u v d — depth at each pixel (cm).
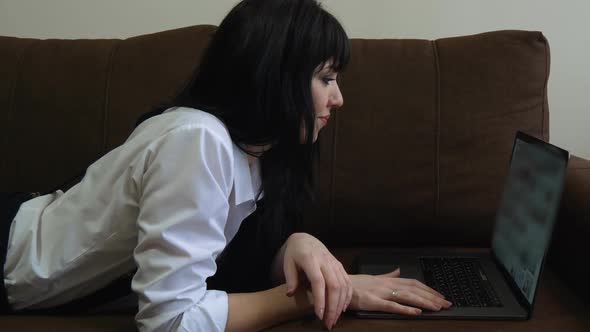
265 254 95
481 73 116
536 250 82
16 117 119
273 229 93
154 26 154
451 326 80
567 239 102
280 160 84
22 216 83
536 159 88
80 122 118
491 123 114
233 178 77
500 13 147
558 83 150
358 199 117
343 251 120
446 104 116
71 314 85
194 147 68
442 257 108
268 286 96
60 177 118
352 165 117
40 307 84
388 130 116
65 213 80
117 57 121
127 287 84
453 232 118
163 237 67
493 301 87
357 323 81
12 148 118
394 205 117
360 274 98
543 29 147
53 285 80
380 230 119
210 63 78
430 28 150
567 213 102
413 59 119
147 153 71
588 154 154
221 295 76
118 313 90
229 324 73
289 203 92
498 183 114
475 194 115
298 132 79
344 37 79
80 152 118
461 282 94
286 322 81
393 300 85
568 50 147
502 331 79
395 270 97
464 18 148
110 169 77
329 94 82
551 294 95
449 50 119
